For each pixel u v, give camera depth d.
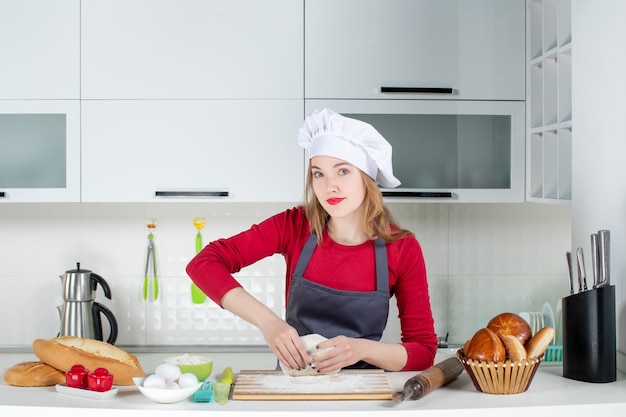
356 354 1.52
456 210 2.86
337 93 2.45
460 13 2.47
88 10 2.42
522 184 2.51
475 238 2.86
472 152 2.51
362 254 1.75
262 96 2.44
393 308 2.84
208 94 2.44
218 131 2.44
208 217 2.80
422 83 2.47
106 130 2.43
